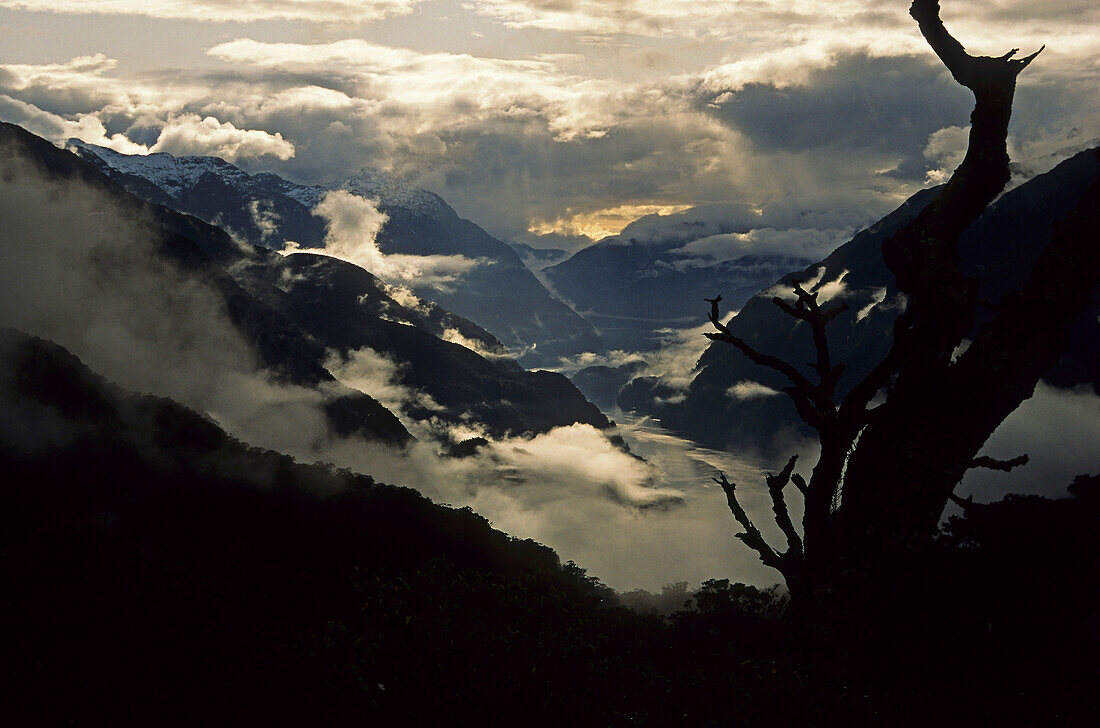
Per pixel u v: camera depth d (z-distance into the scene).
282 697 4.69
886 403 4.18
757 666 4.19
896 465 4.03
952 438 3.95
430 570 4.62
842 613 4.11
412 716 4.17
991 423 3.93
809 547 4.31
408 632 4.31
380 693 4.34
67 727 6.59
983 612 4.21
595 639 4.55
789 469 4.48
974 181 4.09
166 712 5.95
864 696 3.90
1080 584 4.40
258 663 5.02
